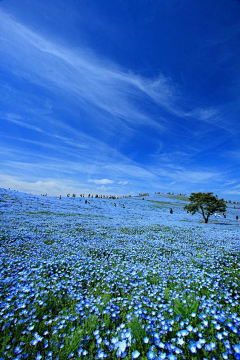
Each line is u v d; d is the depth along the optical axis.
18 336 3.08
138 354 2.43
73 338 2.88
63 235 13.89
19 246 9.81
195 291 4.89
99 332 3.15
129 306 3.93
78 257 8.10
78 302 4.33
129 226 22.28
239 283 5.53
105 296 4.58
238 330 3.08
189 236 16.14
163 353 2.53
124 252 9.63
